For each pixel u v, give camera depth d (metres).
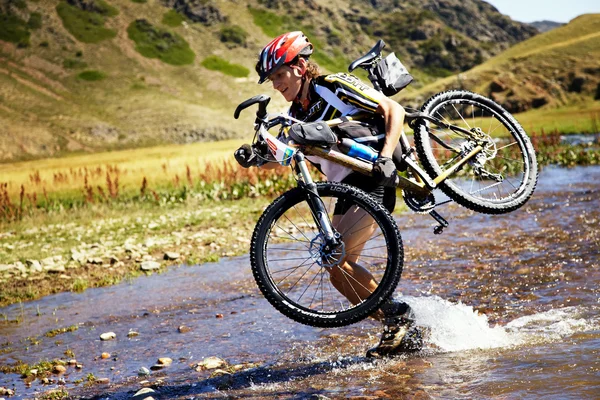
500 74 124.38
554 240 7.66
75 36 178.50
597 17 140.50
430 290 5.86
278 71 4.01
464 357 3.84
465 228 9.44
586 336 3.94
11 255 10.72
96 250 10.59
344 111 3.99
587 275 5.71
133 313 6.35
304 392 3.53
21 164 92.31
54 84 156.25
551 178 16.14
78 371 4.60
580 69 117.94
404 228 10.09
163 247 10.49
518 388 3.11
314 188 3.82
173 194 18.75
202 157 38.19
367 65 4.40
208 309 6.16
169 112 145.88
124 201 18.97
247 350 4.66
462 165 4.30
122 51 177.62
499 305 5.09
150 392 3.85
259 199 17.39
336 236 3.86
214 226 12.65
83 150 125.38
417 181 4.21
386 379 3.57
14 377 4.59
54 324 6.23
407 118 4.22
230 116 151.00
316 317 3.83
